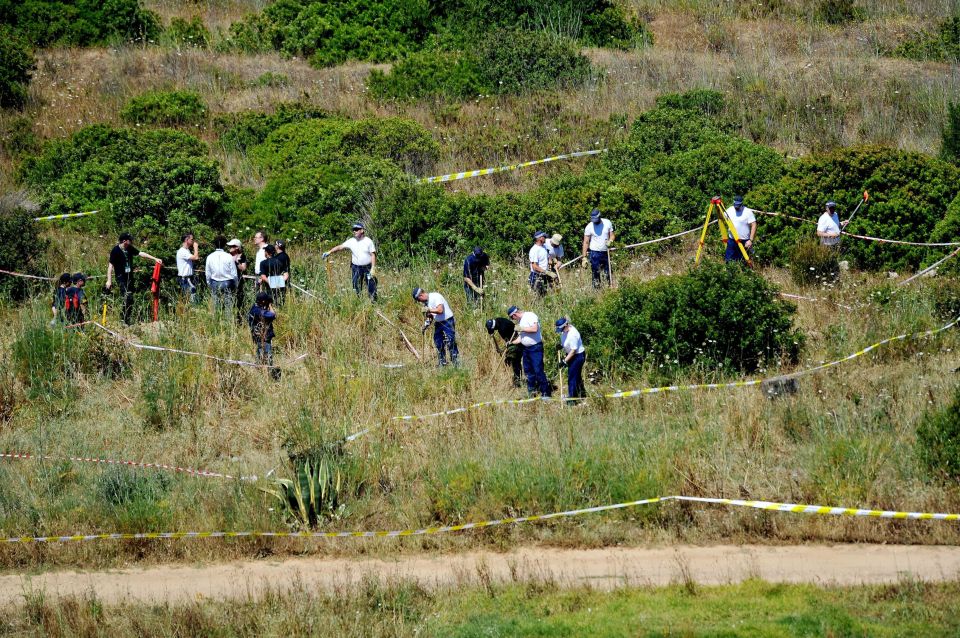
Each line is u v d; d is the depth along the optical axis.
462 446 47.53
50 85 101.19
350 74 106.38
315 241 74.81
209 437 51.28
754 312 54.38
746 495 42.56
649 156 83.69
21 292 67.19
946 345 54.62
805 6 124.62
